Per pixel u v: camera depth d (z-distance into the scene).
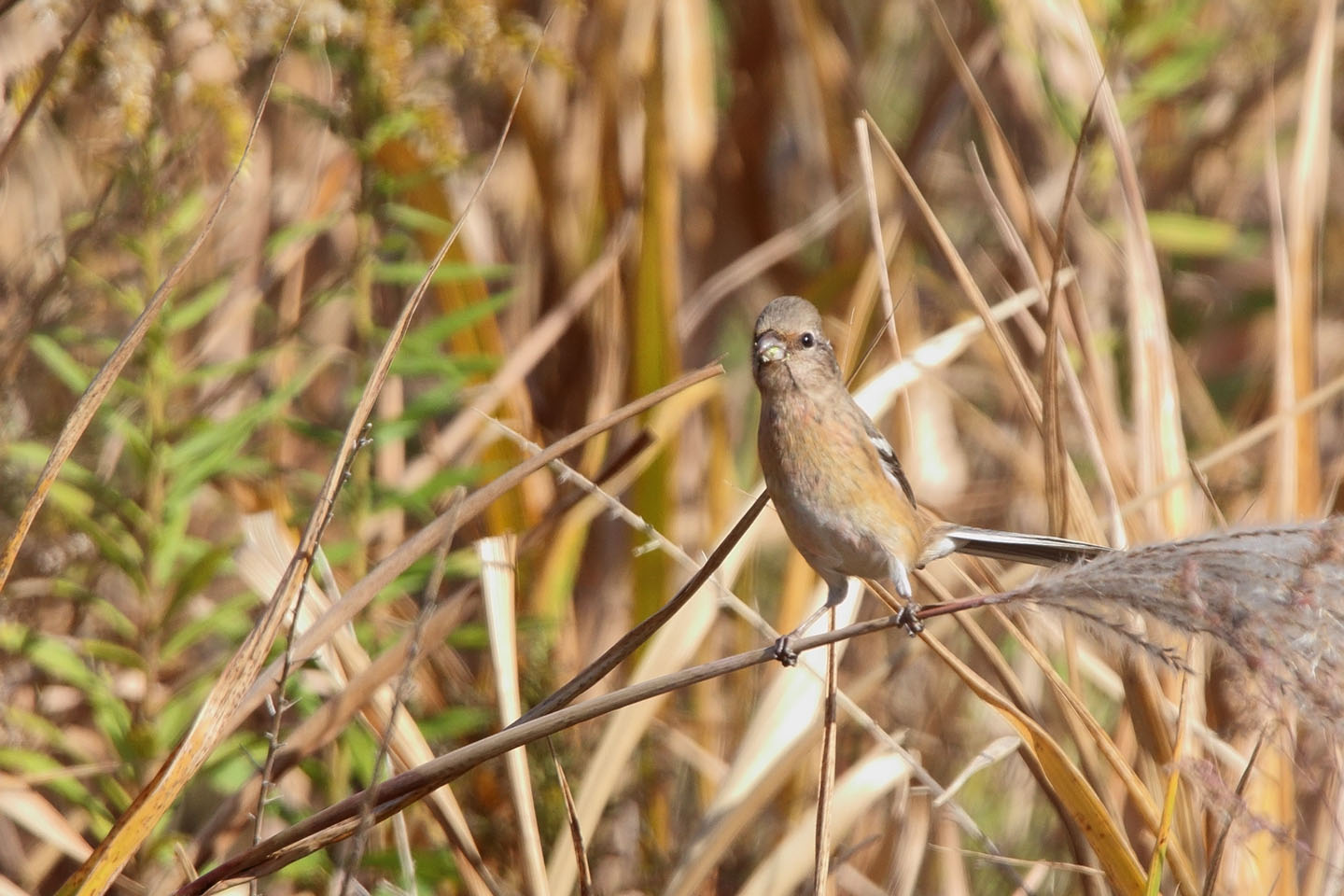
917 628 7.41
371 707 8.18
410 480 11.83
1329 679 6.02
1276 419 9.54
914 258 14.32
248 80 10.63
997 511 13.80
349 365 12.43
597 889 9.96
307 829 6.54
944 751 11.62
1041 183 14.50
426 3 10.31
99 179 11.71
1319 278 11.43
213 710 6.48
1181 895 7.53
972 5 14.42
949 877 10.20
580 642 12.41
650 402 6.71
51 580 9.88
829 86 14.47
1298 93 15.67
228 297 12.00
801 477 8.30
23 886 10.09
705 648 11.84
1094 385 9.92
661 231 12.19
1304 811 8.84
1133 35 12.79
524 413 11.98
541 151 13.18
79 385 9.46
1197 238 14.09
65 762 10.40
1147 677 8.12
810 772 11.09
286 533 9.45
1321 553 6.06
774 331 8.36
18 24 9.92
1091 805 7.24
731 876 10.56
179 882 8.61
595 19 13.53
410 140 10.58
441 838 9.95
